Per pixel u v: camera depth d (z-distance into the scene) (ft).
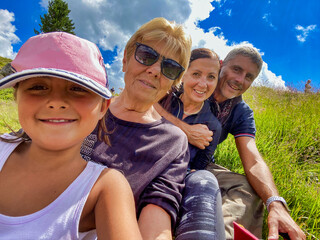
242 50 2.76
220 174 2.72
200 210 1.53
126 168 1.68
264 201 2.21
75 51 1.00
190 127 2.49
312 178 3.54
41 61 0.95
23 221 0.94
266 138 4.34
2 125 3.14
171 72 1.90
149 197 1.55
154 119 1.96
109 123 1.82
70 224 0.97
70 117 0.96
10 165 1.11
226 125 2.89
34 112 0.93
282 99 6.76
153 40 1.85
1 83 0.90
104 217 1.00
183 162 1.82
